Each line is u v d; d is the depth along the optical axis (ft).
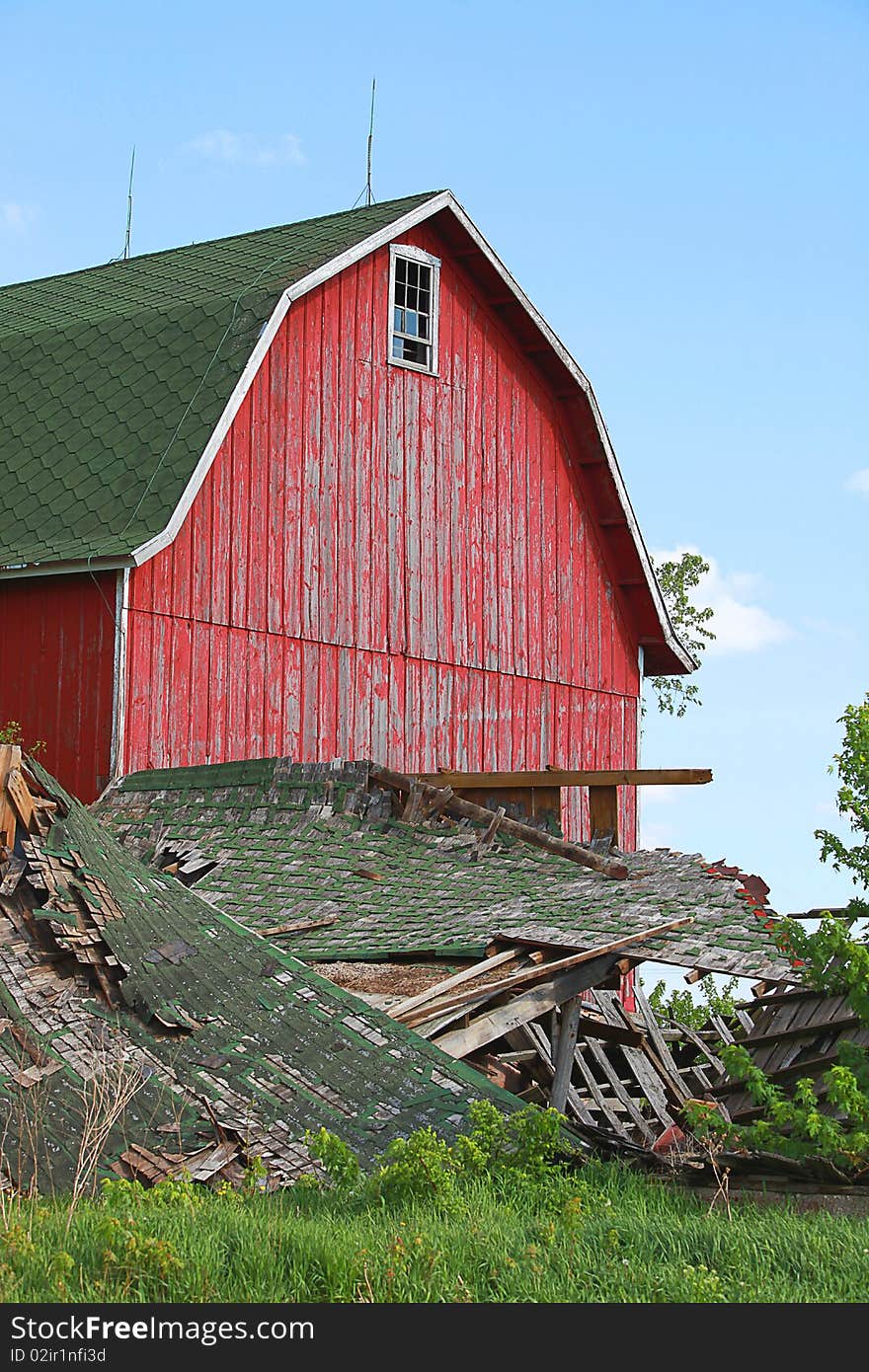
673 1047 64.39
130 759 64.49
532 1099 47.50
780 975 40.47
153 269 85.56
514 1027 43.50
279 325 72.64
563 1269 26.11
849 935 36.04
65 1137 33.09
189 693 67.21
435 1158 30.76
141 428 70.44
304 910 53.36
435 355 80.59
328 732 73.61
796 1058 42.16
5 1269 24.26
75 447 71.77
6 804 44.55
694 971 43.62
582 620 89.15
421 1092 37.91
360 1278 24.81
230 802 62.64
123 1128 33.81
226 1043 38.81
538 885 52.70
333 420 75.10
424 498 79.66
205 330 72.95
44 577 66.95
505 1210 30.14
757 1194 33.73
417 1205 29.78
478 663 82.07
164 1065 37.14
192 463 67.21
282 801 61.77
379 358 77.66
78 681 65.31
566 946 44.91
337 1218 28.96
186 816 62.59
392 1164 32.14
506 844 57.41
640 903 48.60
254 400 71.41
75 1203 28.76
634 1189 33.01
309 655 73.05
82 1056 36.45
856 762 37.27
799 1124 33.58
